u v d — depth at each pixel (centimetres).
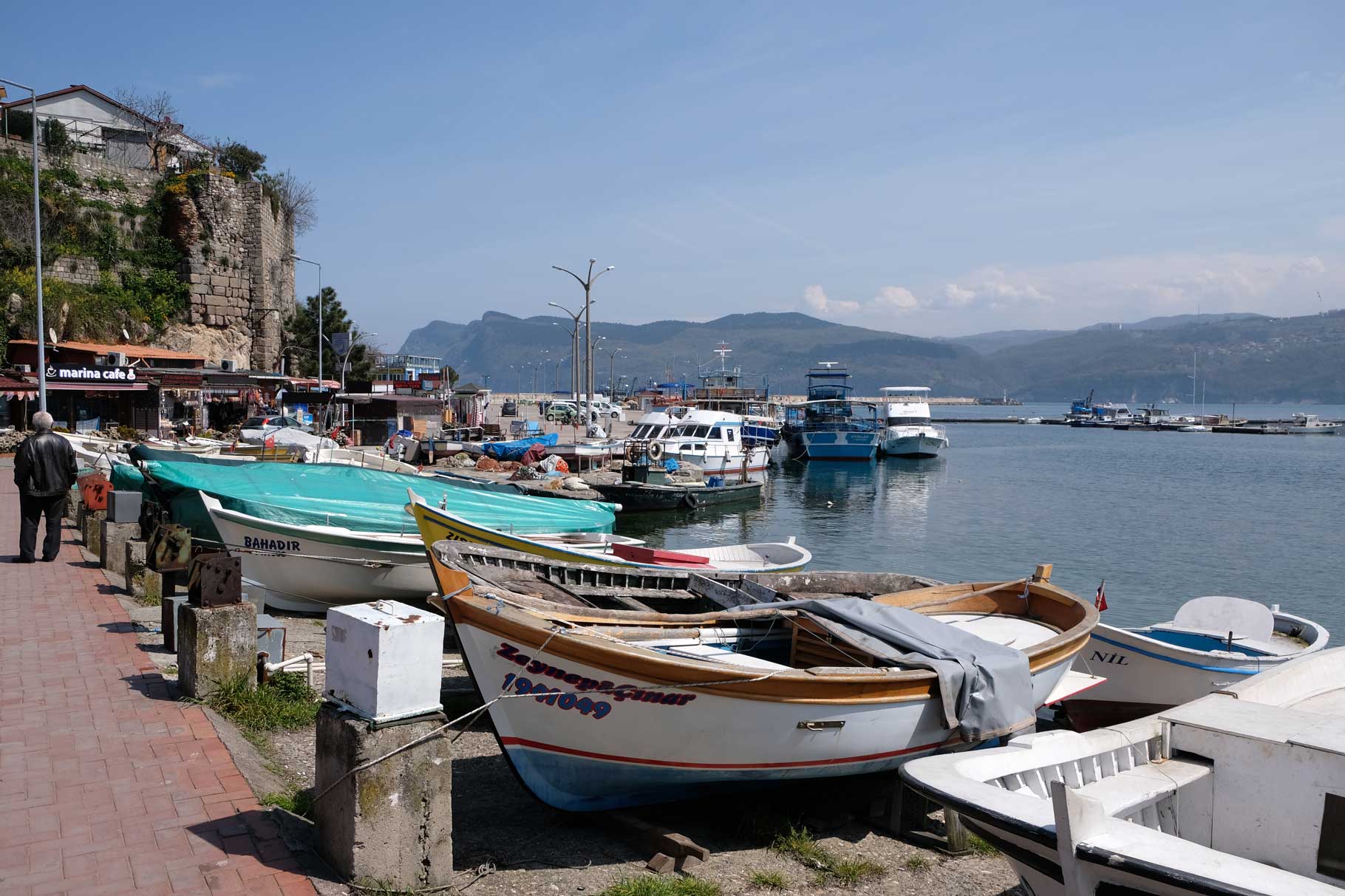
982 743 870
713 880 681
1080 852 457
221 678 820
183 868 528
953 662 816
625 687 715
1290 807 568
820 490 5159
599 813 774
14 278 4331
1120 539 3409
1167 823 609
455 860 663
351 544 1420
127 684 841
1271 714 636
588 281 5438
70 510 1909
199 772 658
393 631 534
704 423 4847
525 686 736
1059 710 1305
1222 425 14088
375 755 527
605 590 1013
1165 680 1175
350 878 524
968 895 700
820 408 7362
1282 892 409
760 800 841
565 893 628
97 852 541
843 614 887
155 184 5238
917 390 8356
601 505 1892
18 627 1030
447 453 4284
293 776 721
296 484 1634
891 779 828
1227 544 3288
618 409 9912
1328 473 6475
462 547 953
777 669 781
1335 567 2864
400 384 6266
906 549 3198
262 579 1468
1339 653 838
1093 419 16138
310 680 981
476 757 912
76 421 3691
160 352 4359
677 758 750
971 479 5928
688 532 3522
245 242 5438
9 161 4644
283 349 6028
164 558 985
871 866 729
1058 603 1095
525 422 6494
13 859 529
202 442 2636
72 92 5341
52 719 747
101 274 4862
